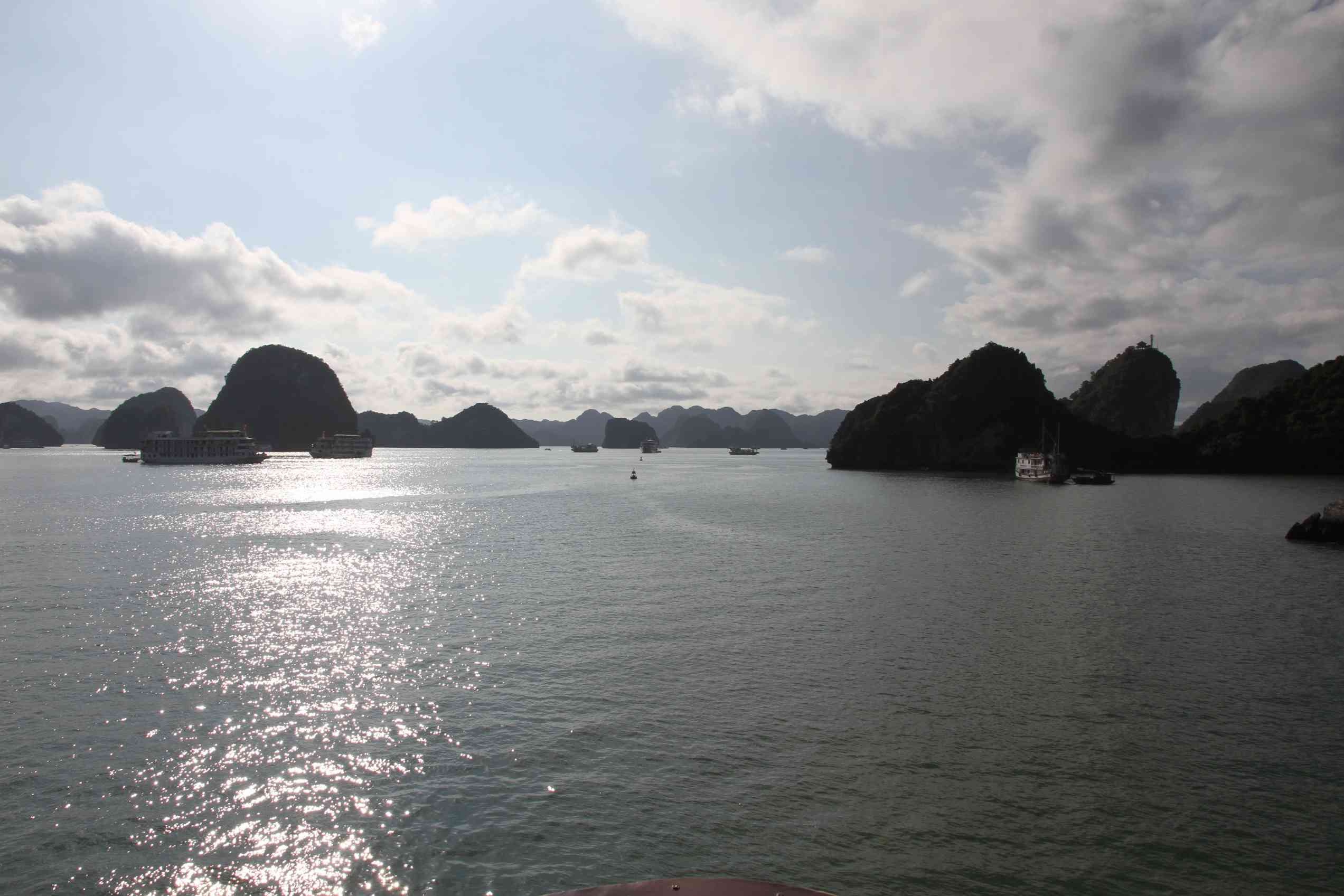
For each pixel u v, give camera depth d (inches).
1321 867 581.3
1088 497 4357.8
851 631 1199.6
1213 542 2338.8
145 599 1427.2
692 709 868.0
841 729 813.2
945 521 2965.1
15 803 653.9
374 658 1048.8
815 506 3644.2
